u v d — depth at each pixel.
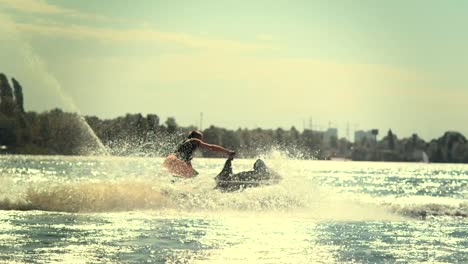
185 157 63.44
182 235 47.47
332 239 47.59
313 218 57.62
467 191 122.44
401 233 50.97
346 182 152.50
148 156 86.56
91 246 42.91
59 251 41.19
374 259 41.00
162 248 42.75
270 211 60.25
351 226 53.91
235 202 60.62
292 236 48.38
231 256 40.84
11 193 60.56
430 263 40.09
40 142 198.25
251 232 49.59
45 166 169.00
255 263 39.16
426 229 53.25
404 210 63.06
